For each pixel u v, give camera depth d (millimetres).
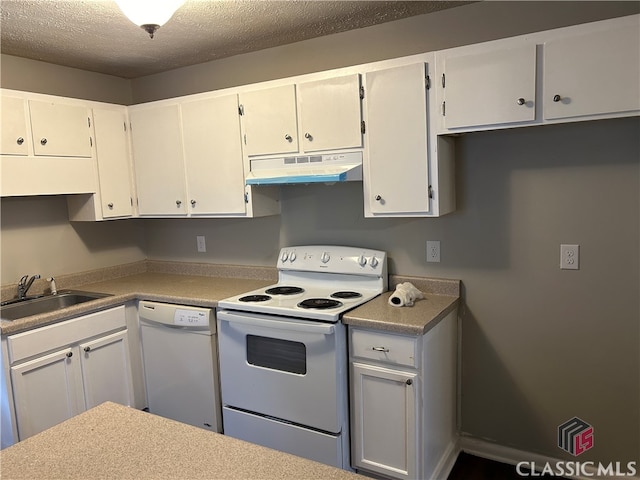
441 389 2322
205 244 3377
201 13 2285
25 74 2898
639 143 2055
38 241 2979
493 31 2287
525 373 2410
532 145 2273
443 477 2340
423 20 2439
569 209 2223
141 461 1062
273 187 2945
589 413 2285
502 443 2512
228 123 2740
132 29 2438
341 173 2273
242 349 2430
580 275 2230
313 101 2459
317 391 2219
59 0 2031
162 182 3037
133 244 3582
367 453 2230
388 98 2270
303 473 1007
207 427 2674
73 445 1137
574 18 2125
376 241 2725
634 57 1754
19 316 2734
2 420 2320
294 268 2861
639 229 2088
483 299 2471
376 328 2104
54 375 2459
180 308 2656
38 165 2619
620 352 2188
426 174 2230
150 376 2877
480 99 2041
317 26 2543
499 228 2393
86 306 2588
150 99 3455
